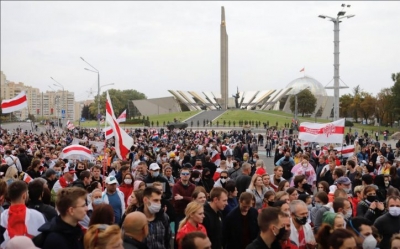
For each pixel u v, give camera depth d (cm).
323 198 829
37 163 1337
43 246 510
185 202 1069
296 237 662
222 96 13738
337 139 1919
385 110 7531
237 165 1503
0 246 627
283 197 796
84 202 533
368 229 611
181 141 4003
